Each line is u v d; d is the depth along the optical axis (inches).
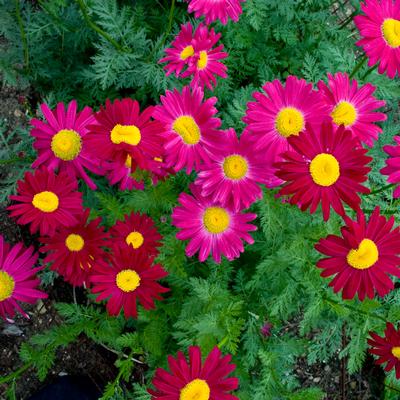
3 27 25.8
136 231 21.1
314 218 21.6
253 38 28.6
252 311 24.6
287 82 17.9
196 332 22.5
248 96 25.8
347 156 16.2
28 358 23.0
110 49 25.1
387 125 29.5
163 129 17.5
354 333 22.6
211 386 16.9
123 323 26.5
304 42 29.1
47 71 28.2
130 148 16.8
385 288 17.6
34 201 18.6
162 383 16.8
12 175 28.6
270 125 18.2
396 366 19.6
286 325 30.2
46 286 29.4
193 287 24.5
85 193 27.5
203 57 21.3
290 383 28.0
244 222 21.0
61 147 19.4
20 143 25.9
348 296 17.8
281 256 21.4
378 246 17.5
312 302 21.6
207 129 18.7
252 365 24.0
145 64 25.7
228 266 24.4
